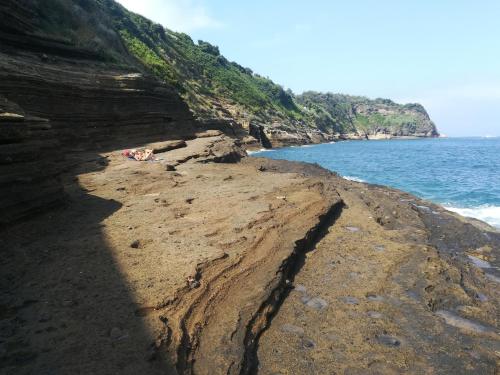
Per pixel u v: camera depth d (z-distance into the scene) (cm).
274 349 536
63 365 408
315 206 1164
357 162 4325
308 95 18000
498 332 609
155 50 6512
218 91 7919
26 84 1820
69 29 3178
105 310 520
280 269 726
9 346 439
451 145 10112
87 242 764
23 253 698
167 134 2961
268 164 2477
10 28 2061
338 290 716
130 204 1085
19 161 864
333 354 532
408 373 500
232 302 599
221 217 985
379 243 975
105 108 2367
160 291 577
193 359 462
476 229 1184
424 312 652
